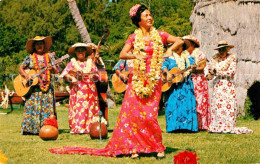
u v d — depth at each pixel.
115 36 29.02
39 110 8.49
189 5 30.34
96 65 8.83
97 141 7.16
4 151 5.93
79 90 8.69
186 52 8.96
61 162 5.16
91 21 35.75
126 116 5.48
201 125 9.06
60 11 36.12
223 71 8.47
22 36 34.84
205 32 12.69
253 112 12.51
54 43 34.84
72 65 8.84
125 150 5.44
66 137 7.93
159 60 5.50
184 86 8.71
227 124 8.45
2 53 32.75
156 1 30.86
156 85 5.49
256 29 12.14
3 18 41.62
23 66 8.62
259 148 6.32
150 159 5.38
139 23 5.62
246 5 12.20
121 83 8.52
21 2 40.19
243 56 12.20
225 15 12.36
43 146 6.53
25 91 8.46
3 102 14.23
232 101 8.48
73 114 8.64
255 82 12.41
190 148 6.24
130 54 5.47
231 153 5.86
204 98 9.15
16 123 10.80
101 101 8.98
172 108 8.70
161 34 5.67
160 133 5.47
